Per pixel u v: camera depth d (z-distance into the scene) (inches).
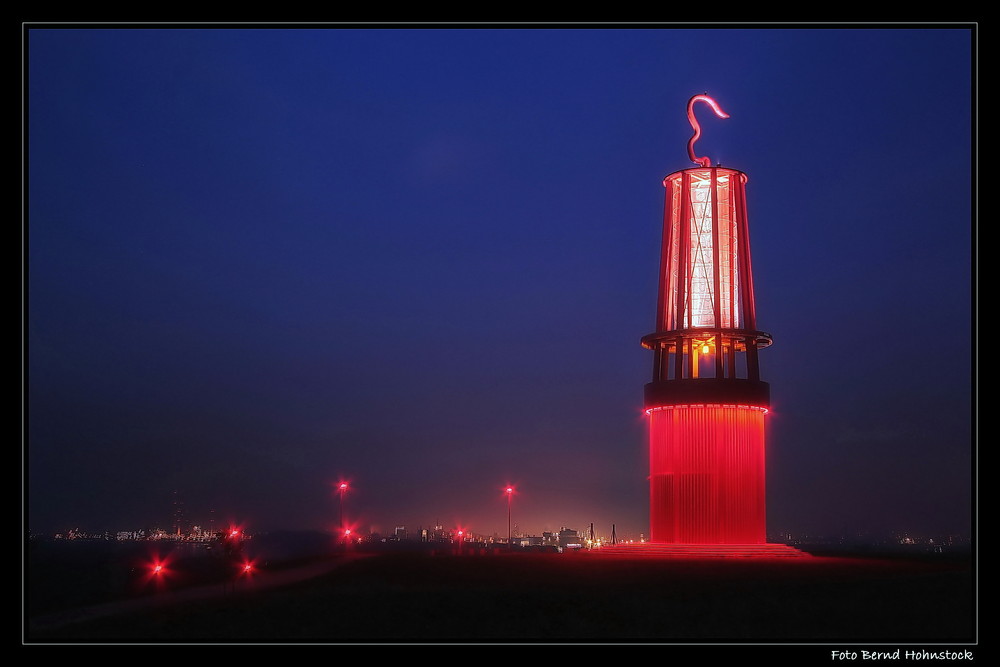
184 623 1478.8
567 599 1599.4
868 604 1581.0
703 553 2333.9
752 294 2554.1
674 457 2474.2
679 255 2541.8
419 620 1489.9
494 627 1459.2
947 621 1493.6
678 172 2578.7
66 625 1515.7
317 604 1578.5
